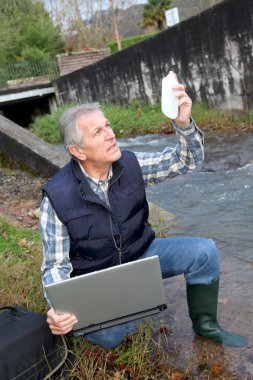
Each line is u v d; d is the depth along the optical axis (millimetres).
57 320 1950
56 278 2084
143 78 14352
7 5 28281
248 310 2822
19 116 21078
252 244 3859
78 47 27578
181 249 2326
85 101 17375
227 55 11219
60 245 2150
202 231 4355
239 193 5449
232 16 10648
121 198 2184
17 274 3375
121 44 27266
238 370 2273
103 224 2145
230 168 6707
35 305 2865
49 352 2117
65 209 2107
